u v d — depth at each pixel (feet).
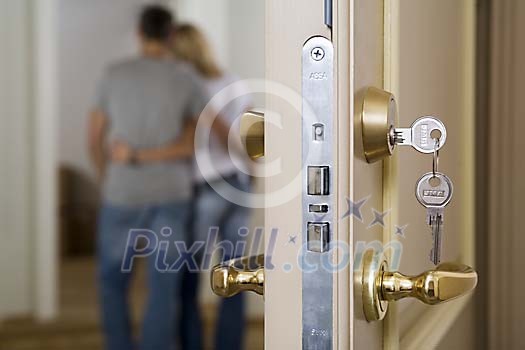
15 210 11.91
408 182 2.01
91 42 19.86
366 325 1.72
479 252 3.84
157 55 9.14
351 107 1.55
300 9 1.56
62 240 19.20
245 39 12.00
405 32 2.00
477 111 3.82
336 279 1.57
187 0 12.19
